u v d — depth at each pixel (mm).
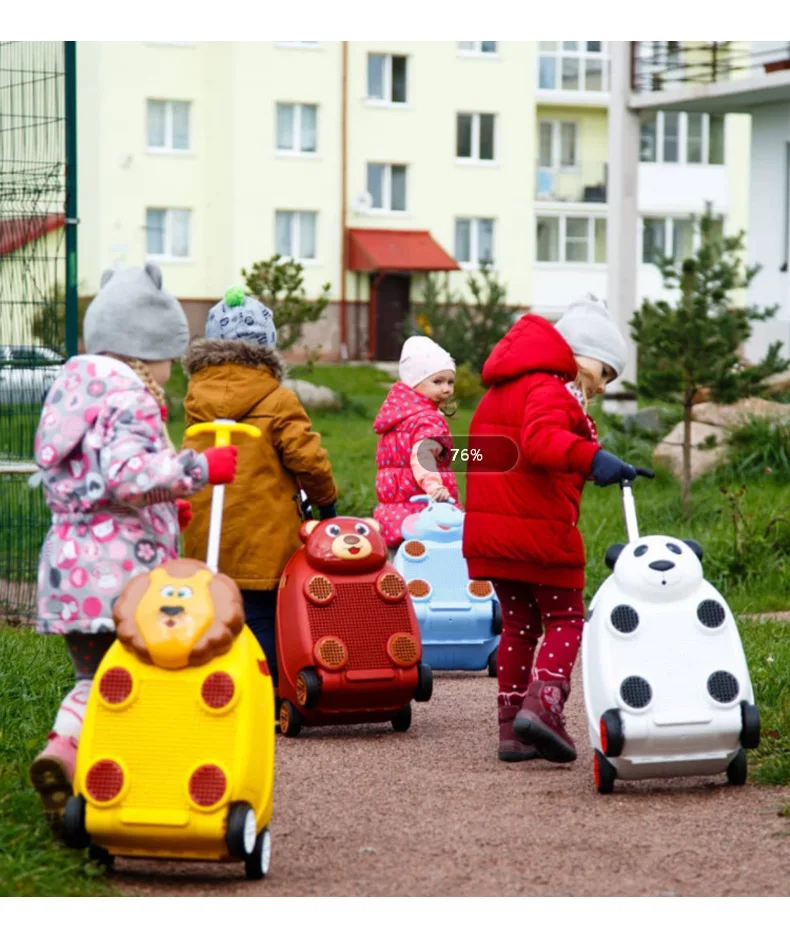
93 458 5742
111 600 5785
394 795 7000
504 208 58531
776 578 13820
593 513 17125
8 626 11320
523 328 7590
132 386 5832
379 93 56406
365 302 56469
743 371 17125
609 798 6910
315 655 8227
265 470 8703
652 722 6738
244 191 54250
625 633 6875
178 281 54000
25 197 11539
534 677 7527
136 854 5430
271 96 54406
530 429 7223
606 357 7832
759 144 28906
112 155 52688
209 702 5359
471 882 5613
